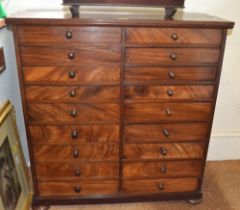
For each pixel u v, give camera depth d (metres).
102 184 1.56
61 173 1.52
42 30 1.21
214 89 1.40
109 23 1.20
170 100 1.40
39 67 1.28
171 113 1.43
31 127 1.40
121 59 1.29
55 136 1.43
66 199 1.57
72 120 1.40
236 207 1.67
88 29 1.22
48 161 1.48
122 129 1.44
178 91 1.39
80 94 1.34
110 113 1.40
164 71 1.33
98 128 1.43
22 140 1.79
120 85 1.34
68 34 1.22
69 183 1.54
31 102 1.34
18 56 1.25
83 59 1.28
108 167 1.52
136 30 1.24
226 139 2.06
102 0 1.34
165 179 1.59
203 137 1.51
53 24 1.20
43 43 1.24
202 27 1.26
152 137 1.48
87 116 1.39
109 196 1.59
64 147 1.46
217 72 1.37
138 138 1.47
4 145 1.33
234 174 1.96
